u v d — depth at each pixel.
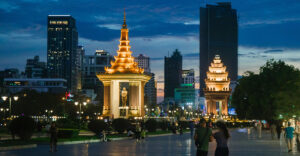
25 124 52.44
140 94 125.88
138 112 123.44
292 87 99.25
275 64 105.88
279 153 38.97
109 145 50.78
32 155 36.00
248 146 49.12
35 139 54.88
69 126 97.31
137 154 37.44
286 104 97.31
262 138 69.62
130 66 127.69
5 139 55.97
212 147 46.19
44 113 173.12
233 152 40.09
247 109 122.56
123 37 130.75
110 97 126.25
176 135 86.25
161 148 45.38
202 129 23.30
